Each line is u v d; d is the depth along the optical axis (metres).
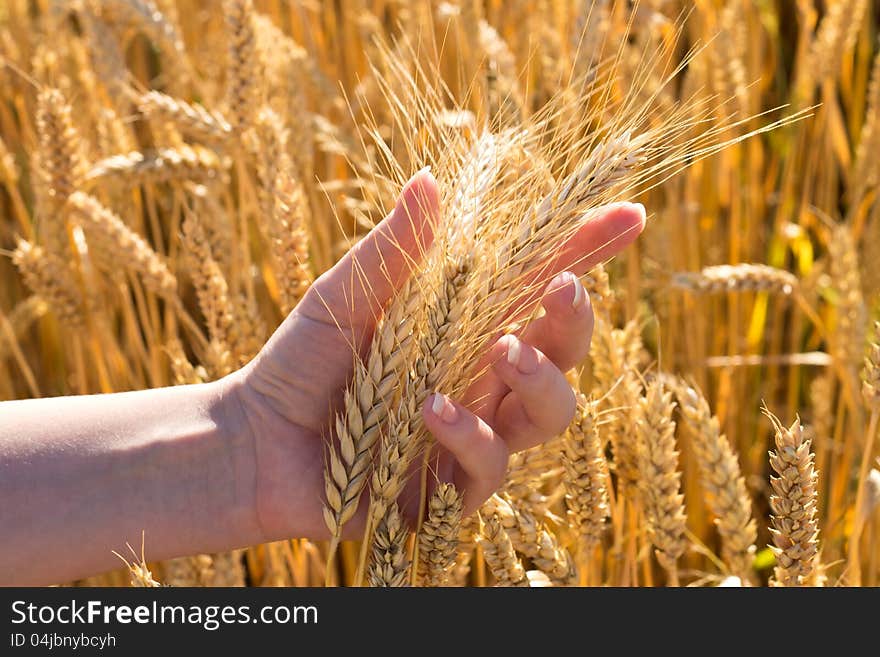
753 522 1.71
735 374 3.08
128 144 2.89
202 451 1.47
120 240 2.26
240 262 2.81
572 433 1.58
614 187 1.37
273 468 1.48
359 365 1.36
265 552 2.29
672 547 1.66
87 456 1.44
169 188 3.48
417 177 1.33
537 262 1.38
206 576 1.86
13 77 3.57
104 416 1.48
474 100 2.97
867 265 3.06
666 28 3.52
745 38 3.47
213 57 3.64
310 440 1.50
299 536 1.52
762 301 3.17
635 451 1.74
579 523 1.64
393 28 3.82
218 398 1.52
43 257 2.43
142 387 2.65
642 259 3.14
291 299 1.94
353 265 1.39
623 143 1.38
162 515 1.45
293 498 1.48
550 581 1.57
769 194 3.64
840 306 2.49
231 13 2.21
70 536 1.41
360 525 1.51
